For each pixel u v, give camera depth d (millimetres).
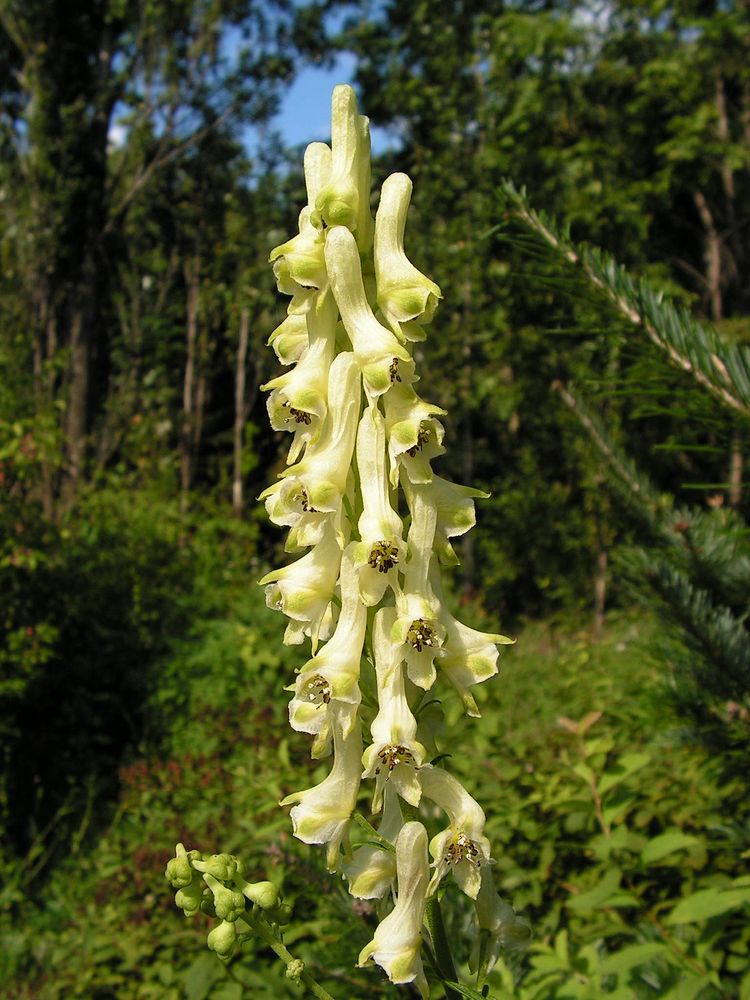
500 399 14062
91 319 18641
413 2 17125
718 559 3207
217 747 7172
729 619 2887
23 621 8773
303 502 1849
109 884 5832
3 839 8086
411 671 1731
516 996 2576
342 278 1789
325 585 1850
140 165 19484
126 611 9953
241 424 17656
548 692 7879
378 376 1723
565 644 11344
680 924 2891
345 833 1806
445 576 13094
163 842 5730
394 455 1742
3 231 19344
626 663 7742
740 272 15859
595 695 6156
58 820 8328
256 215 18438
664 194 14570
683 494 12078
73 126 18203
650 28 15109
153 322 19203
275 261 1872
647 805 3648
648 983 2598
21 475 9156
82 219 18594
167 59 18547
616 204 13250
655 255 15562
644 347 2422
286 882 4176
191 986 3641
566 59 14398
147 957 4988
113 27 18797
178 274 21328
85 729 9242
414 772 1710
